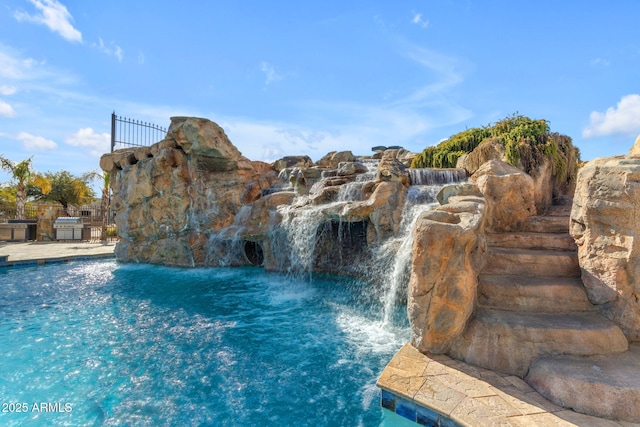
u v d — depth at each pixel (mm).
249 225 12336
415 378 4012
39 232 22828
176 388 4660
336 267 11305
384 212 9016
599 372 3686
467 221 5172
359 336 6500
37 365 5320
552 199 10461
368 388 4613
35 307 8344
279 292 9758
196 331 6758
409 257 7590
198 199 13508
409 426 3691
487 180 7535
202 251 13359
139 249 14609
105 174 23438
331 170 13383
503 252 6098
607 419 3273
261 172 16344
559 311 4906
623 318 4457
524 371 4082
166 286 10453
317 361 5430
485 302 5188
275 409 4188
